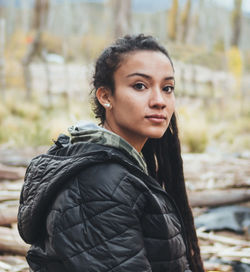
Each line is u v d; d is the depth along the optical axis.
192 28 26.14
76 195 1.40
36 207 1.47
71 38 23.70
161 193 1.55
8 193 4.15
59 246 1.39
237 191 4.36
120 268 1.36
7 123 9.46
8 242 3.14
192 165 5.56
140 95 1.53
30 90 13.33
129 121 1.55
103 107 1.69
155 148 2.00
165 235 1.46
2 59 12.64
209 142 8.77
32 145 7.53
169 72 1.56
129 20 15.53
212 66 19.19
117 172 1.42
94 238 1.37
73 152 1.55
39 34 16.19
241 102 14.02
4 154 6.31
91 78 1.76
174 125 1.96
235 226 3.75
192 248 2.06
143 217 1.47
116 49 1.56
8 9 27.50
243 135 9.95
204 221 3.84
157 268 1.48
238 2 19.42
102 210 1.38
